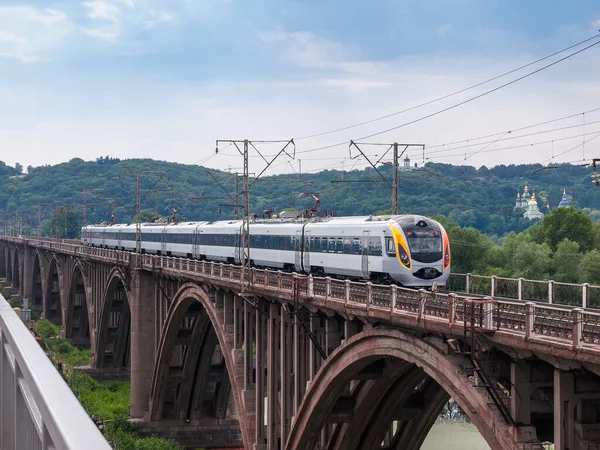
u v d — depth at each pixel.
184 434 66.44
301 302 35.03
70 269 108.56
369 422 36.03
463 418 72.88
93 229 115.81
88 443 4.50
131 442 61.03
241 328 47.03
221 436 66.69
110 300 84.44
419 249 36.44
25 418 8.21
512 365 21.42
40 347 7.66
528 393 21.28
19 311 10.91
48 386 5.98
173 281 63.16
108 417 68.19
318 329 35.59
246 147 50.75
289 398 38.34
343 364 31.50
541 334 19.44
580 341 17.83
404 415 35.72
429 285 36.75
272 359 40.47
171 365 68.75
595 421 19.61
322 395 33.72
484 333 21.48
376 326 29.06
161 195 197.62
